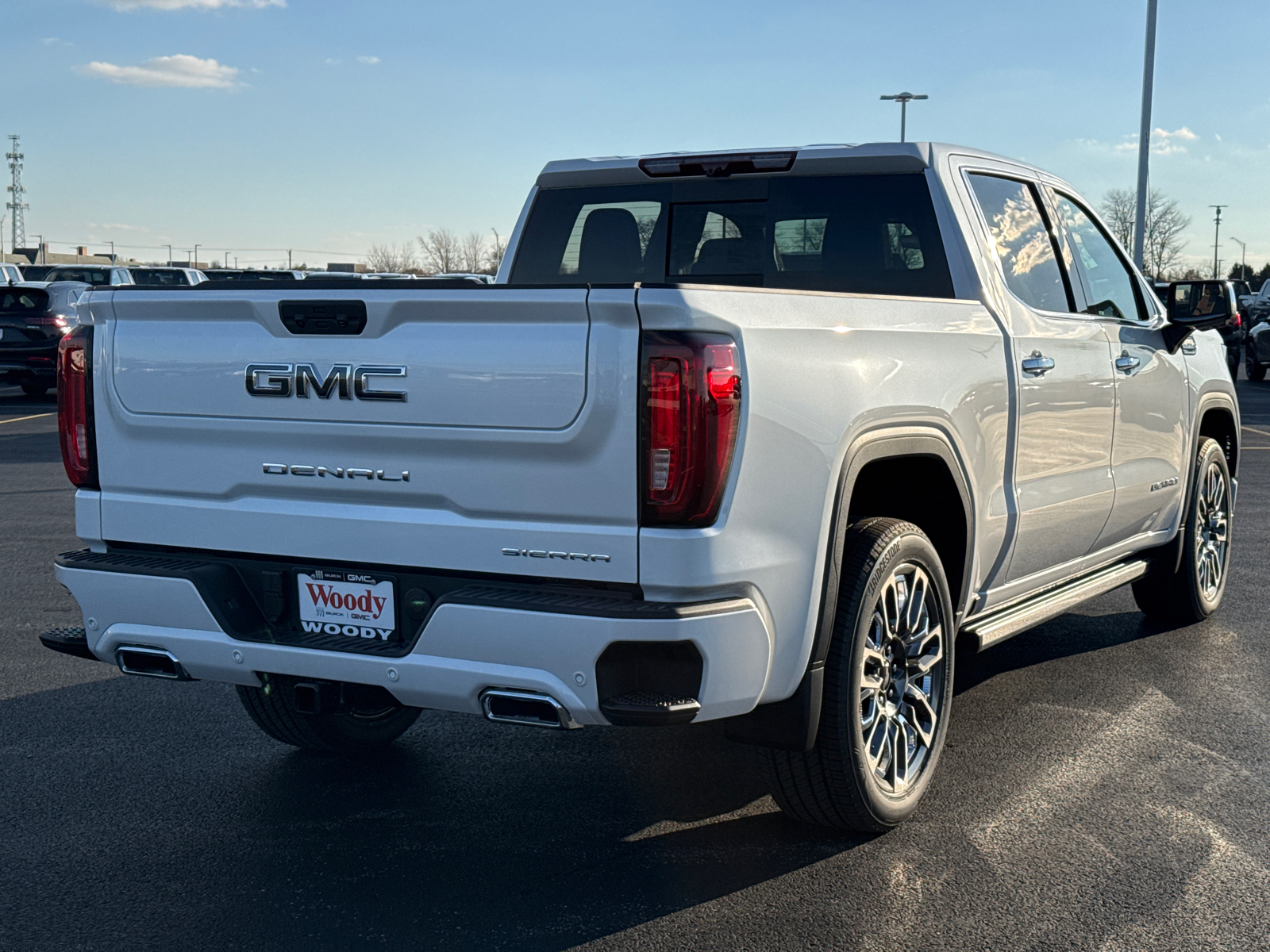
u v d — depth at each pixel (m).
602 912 3.32
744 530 3.09
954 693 5.32
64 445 3.74
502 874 3.56
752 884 3.48
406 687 3.26
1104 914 3.29
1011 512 4.44
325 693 3.48
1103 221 5.77
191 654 3.55
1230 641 6.20
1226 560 6.81
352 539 3.34
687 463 2.97
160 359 3.54
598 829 3.88
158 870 3.59
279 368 3.37
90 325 3.67
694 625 3.00
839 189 4.81
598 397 3.00
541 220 5.47
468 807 4.07
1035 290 4.92
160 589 3.53
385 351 3.23
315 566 3.44
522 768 4.45
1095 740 4.70
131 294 3.56
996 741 4.69
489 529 3.16
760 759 3.63
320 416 3.33
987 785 4.24
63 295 22.14
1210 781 4.27
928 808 4.03
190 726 4.92
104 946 3.15
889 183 4.70
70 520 9.80
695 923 3.26
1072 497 4.91
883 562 3.63
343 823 3.94
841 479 3.43
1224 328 5.70
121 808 4.07
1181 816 3.96
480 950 3.12
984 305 4.42
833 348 3.41
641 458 2.98
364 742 4.55
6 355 21.64
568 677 3.04
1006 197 4.96
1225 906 3.34
